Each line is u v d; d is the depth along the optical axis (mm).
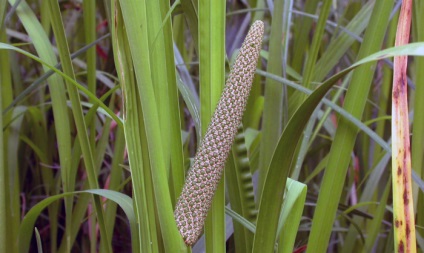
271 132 301
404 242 195
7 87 334
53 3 245
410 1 188
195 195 190
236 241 282
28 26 302
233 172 252
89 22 345
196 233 191
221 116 191
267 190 209
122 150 360
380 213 360
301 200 231
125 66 177
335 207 256
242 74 192
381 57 159
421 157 305
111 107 397
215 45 209
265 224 215
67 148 311
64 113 308
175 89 211
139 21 167
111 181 364
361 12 375
